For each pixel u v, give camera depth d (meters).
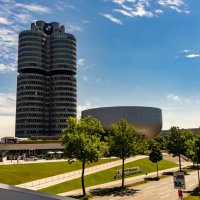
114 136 57.44
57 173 72.62
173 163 108.25
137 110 162.00
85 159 48.41
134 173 80.50
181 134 83.25
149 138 168.00
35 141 123.81
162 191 52.94
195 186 58.16
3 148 117.31
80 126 48.50
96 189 54.97
